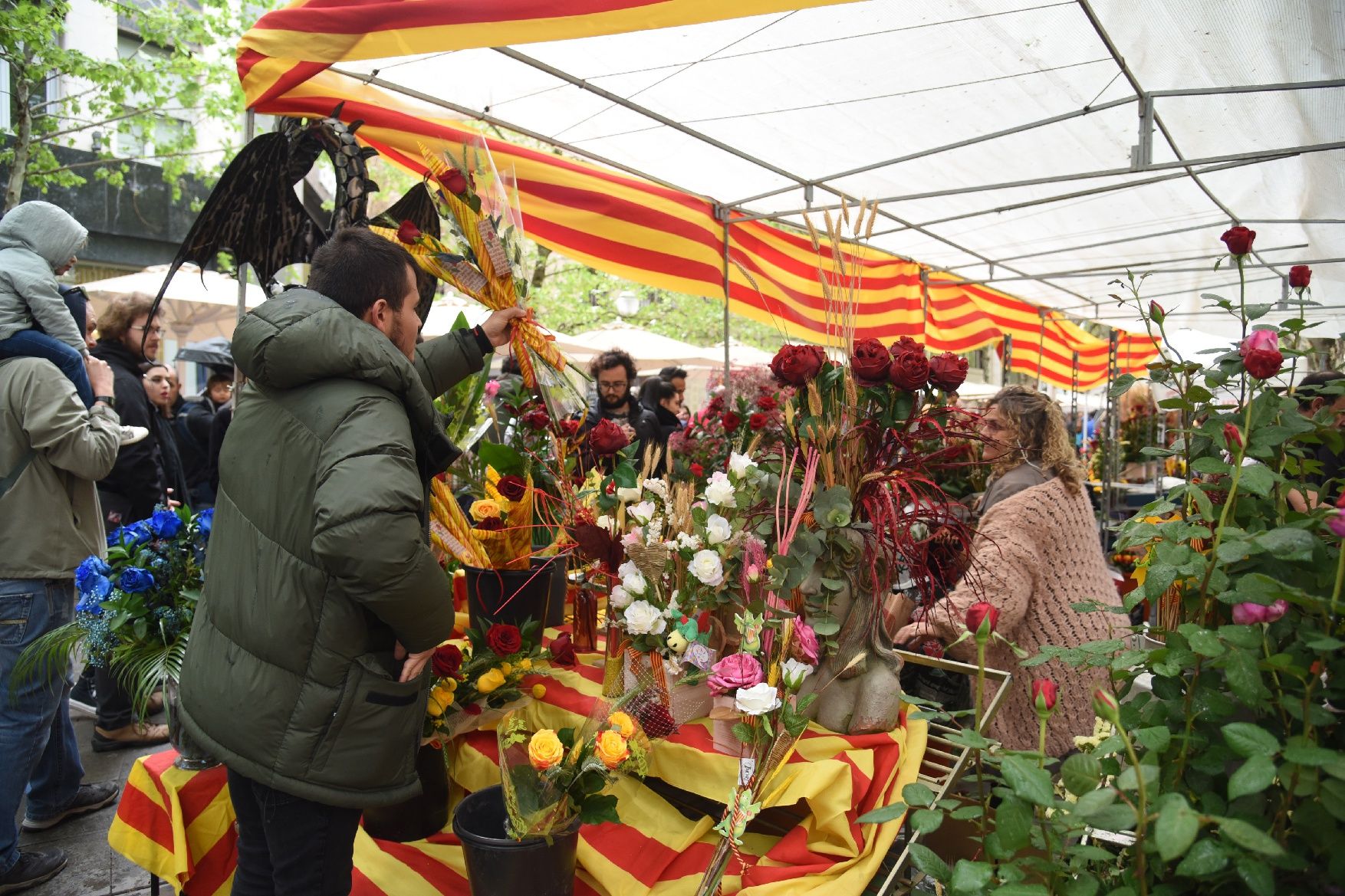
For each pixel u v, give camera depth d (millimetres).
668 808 1857
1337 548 1275
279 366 1569
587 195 3908
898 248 5891
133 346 4312
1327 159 3768
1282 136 3617
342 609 1541
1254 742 1004
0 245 2842
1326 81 2959
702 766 1812
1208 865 963
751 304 4809
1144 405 6773
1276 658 1089
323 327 1568
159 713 3883
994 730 2469
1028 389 2725
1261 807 1121
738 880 1626
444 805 1995
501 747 1659
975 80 3197
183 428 5523
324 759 1544
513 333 2289
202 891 2062
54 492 2695
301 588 1537
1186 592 1329
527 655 2090
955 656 2551
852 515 1804
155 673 2039
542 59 3020
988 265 6582
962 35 2834
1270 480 1222
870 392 1810
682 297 15367
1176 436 1533
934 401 1799
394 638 1644
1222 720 1225
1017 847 1090
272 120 11914
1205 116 3496
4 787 2602
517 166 3688
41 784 3053
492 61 2994
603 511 2066
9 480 2625
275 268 2771
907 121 3615
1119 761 1252
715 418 3615
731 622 2057
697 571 1702
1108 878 1275
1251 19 2660
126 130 11688
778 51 2949
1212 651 1100
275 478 1566
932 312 6914
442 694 1905
